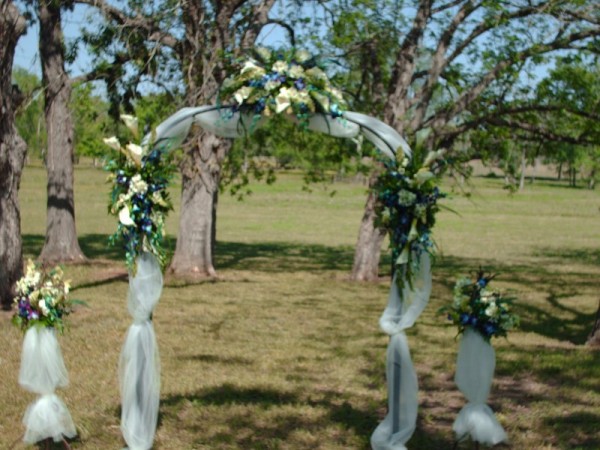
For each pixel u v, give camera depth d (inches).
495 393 327.6
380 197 232.8
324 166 708.7
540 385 341.4
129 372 234.7
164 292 594.9
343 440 264.4
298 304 561.0
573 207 2026.3
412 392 237.0
